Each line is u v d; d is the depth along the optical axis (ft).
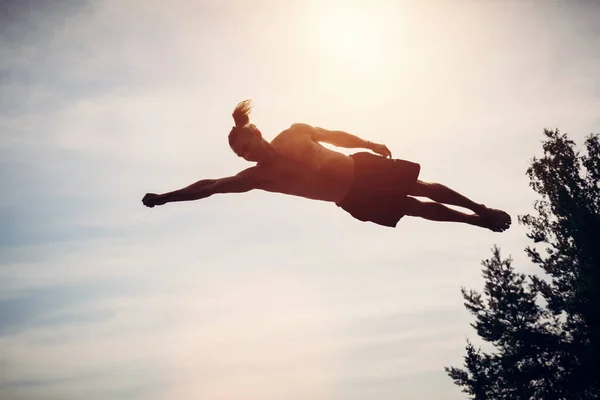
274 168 12.62
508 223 13.35
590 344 51.08
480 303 62.59
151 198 12.09
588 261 48.85
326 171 12.84
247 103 12.96
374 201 13.08
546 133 52.31
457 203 13.26
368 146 13.46
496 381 59.41
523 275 61.26
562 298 52.26
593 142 51.31
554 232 52.01
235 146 12.61
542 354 57.93
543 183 51.83
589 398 52.70
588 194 50.60
